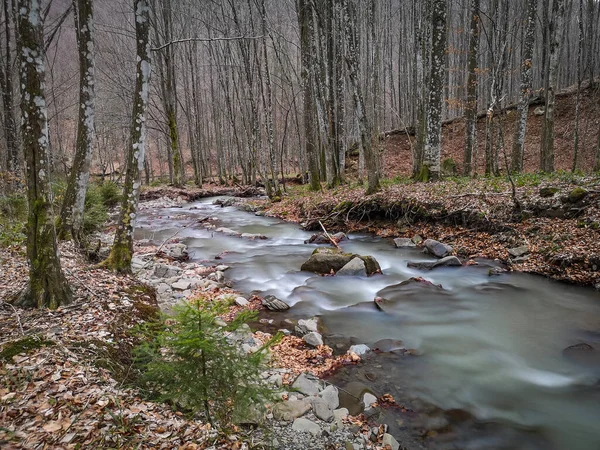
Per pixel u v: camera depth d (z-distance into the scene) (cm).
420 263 1006
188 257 1129
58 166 2248
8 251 769
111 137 3728
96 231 1284
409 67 3212
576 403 462
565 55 3503
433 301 777
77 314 479
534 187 1179
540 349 588
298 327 641
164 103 2906
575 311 710
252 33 2012
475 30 1738
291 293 830
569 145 2305
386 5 3206
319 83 2017
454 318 702
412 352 579
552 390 488
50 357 367
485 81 2616
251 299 780
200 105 3772
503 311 726
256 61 2039
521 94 1603
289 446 354
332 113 2256
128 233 726
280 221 1755
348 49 1464
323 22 2159
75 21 1131
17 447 255
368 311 734
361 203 1461
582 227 915
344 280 909
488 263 980
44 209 482
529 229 1015
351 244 1274
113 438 282
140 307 551
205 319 310
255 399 333
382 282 900
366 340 620
